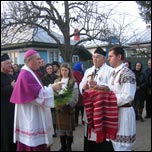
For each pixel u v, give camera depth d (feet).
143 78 28.45
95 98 13.00
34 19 50.11
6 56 15.88
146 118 29.73
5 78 15.61
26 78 12.20
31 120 12.23
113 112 12.68
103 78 14.60
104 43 55.52
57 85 12.92
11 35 50.37
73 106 18.11
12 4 50.39
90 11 50.70
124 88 12.43
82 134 23.35
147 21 60.75
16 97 12.26
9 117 15.39
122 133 12.66
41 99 12.17
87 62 48.08
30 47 72.69
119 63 13.12
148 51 70.54
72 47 53.78
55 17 52.49
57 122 18.24
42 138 12.48
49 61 78.95
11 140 15.46
